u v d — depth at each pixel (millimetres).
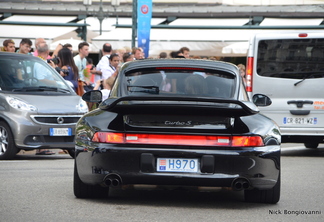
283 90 15094
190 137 7656
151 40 30609
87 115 8156
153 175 7621
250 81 15305
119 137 7707
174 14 35500
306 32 15133
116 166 7680
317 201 8586
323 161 13852
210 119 7727
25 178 10148
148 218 7176
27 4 36812
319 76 15023
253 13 35188
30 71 14414
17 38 30516
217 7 37375
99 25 36438
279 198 8414
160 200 8445
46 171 11133
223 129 7684
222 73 8531
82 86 16500
